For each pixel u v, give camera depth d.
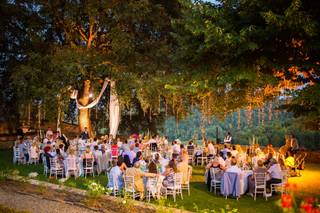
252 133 25.52
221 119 17.56
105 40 27.39
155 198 11.84
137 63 24.02
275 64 11.58
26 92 23.66
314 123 18.75
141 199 11.53
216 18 12.09
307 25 9.77
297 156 19.88
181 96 24.20
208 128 28.81
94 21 25.41
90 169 16.02
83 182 14.52
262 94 15.34
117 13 24.02
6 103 28.52
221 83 11.90
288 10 9.80
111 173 12.24
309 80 12.13
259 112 19.09
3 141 27.52
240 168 13.23
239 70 11.63
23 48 26.86
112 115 25.70
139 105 30.52
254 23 11.73
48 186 12.47
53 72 23.59
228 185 12.23
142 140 22.30
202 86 12.86
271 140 24.94
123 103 24.25
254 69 11.74
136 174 11.48
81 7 24.78
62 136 21.97
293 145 20.31
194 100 24.84
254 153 17.25
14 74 23.34
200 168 19.16
